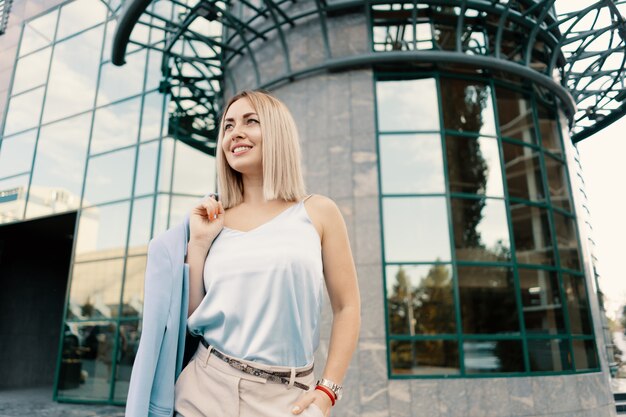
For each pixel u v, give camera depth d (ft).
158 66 40.86
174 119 38.81
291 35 31.40
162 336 4.02
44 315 55.26
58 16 49.93
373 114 28.04
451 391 23.38
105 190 39.93
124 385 34.22
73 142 43.73
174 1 30.27
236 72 35.63
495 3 29.09
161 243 4.36
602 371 28.45
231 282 4.15
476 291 25.59
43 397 40.83
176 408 3.93
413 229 26.32
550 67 33.01
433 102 28.76
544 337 26.11
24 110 48.65
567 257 30.12
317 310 4.38
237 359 3.94
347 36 29.84
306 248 4.28
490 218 27.32
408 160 27.66
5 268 52.44
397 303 25.04
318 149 28.04
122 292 36.22
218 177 5.12
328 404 4.09
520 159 29.60
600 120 43.86
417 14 30.07
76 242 39.78
